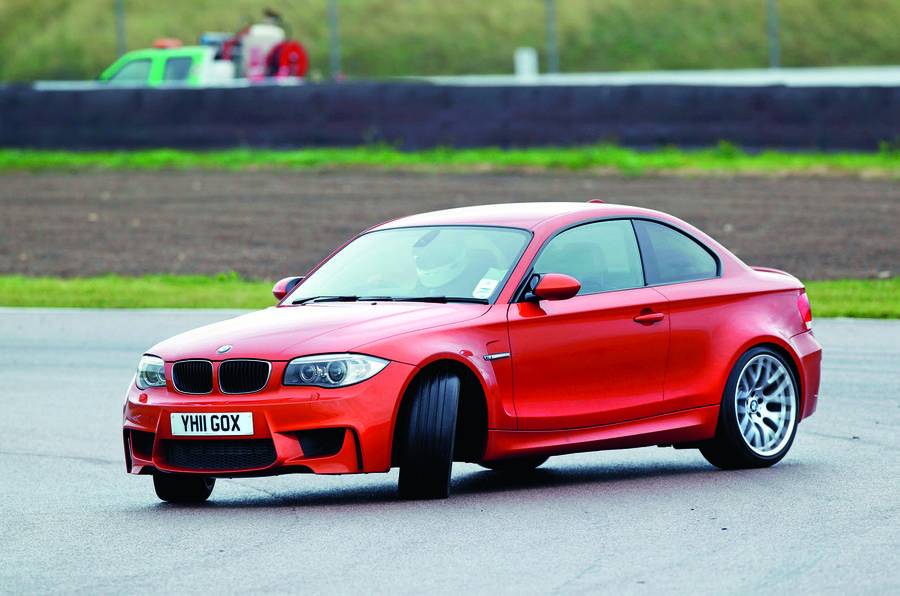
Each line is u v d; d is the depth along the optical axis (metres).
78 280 66.94
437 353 24.45
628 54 173.88
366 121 103.12
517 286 26.19
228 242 76.94
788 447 29.20
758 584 18.59
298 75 111.81
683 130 98.06
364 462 23.77
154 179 100.69
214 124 105.44
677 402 27.72
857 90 95.31
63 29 182.25
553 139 100.19
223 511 25.17
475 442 25.39
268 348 24.41
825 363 43.16
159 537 22.66
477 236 27.75
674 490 26.11
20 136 108.25
